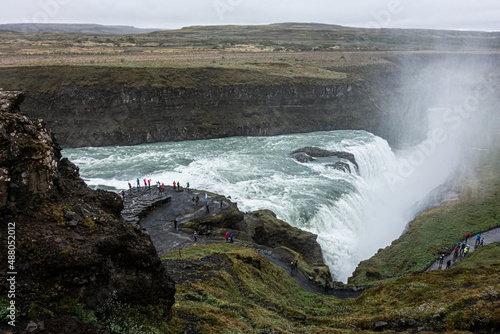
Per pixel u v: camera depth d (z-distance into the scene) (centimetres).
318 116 11062
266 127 10100
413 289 2456
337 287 3158
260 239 4197
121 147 8388
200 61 12194
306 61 14350
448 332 1688
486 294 1944
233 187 5766
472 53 18750
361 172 7819
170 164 6919
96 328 1198
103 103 8819
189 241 3456
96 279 1307
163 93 9244
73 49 14788
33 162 1335
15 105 1545
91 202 1529
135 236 1523
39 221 1294
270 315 2088
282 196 5481
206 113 9781
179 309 1780
